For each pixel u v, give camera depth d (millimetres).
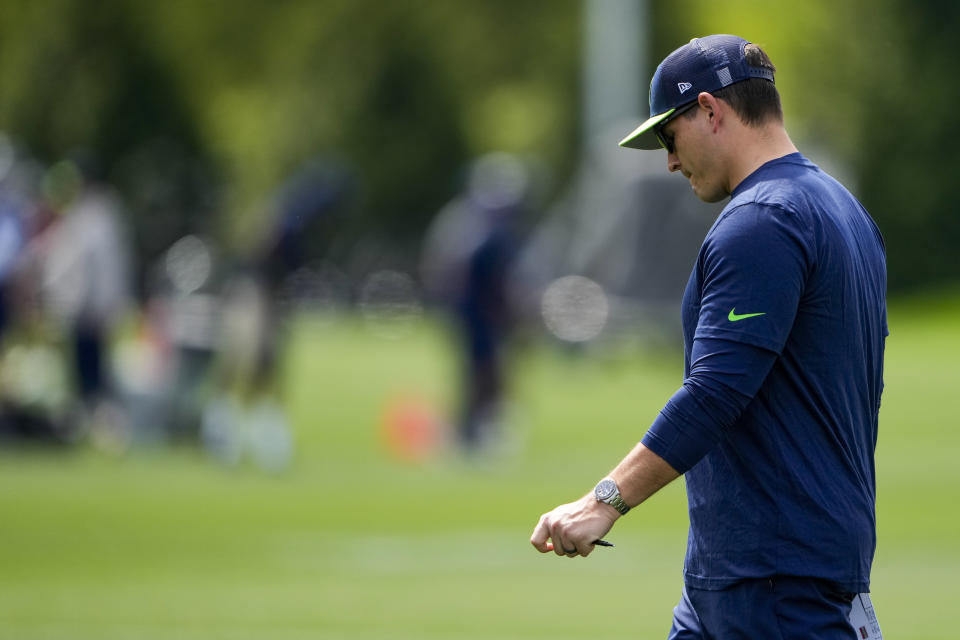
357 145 183625
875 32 169875
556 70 187000
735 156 15258
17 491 49562
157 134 162625
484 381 60281
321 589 34125
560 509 15266
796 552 14688
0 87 158250
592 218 111312
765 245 14500
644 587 34281
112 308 61000
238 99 172750
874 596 33031
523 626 30094
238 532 41875
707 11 172750
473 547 39656
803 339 14703
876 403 15562
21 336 62250
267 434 55188
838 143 169625
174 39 163500
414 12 183750
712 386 14469
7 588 34188
